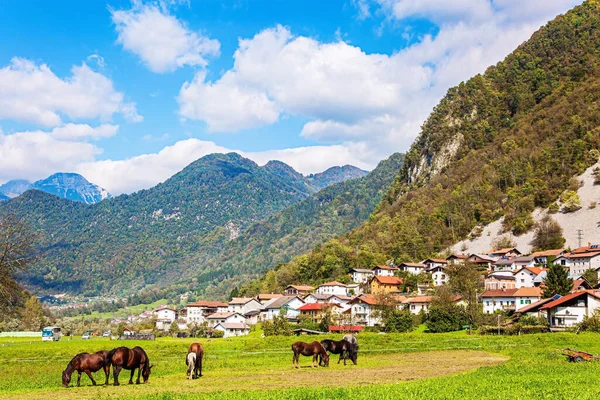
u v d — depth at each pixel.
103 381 50.47
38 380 52.66
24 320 177.25
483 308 143.62
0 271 87.12
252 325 171.88
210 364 64.69
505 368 51.94
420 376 49.62
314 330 138.00
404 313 128.12
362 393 35.94
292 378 48.78
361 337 96.00
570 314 102.69
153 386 43.84
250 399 34.06
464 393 36.12
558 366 52.69
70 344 100.38
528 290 139.75
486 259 197.25
